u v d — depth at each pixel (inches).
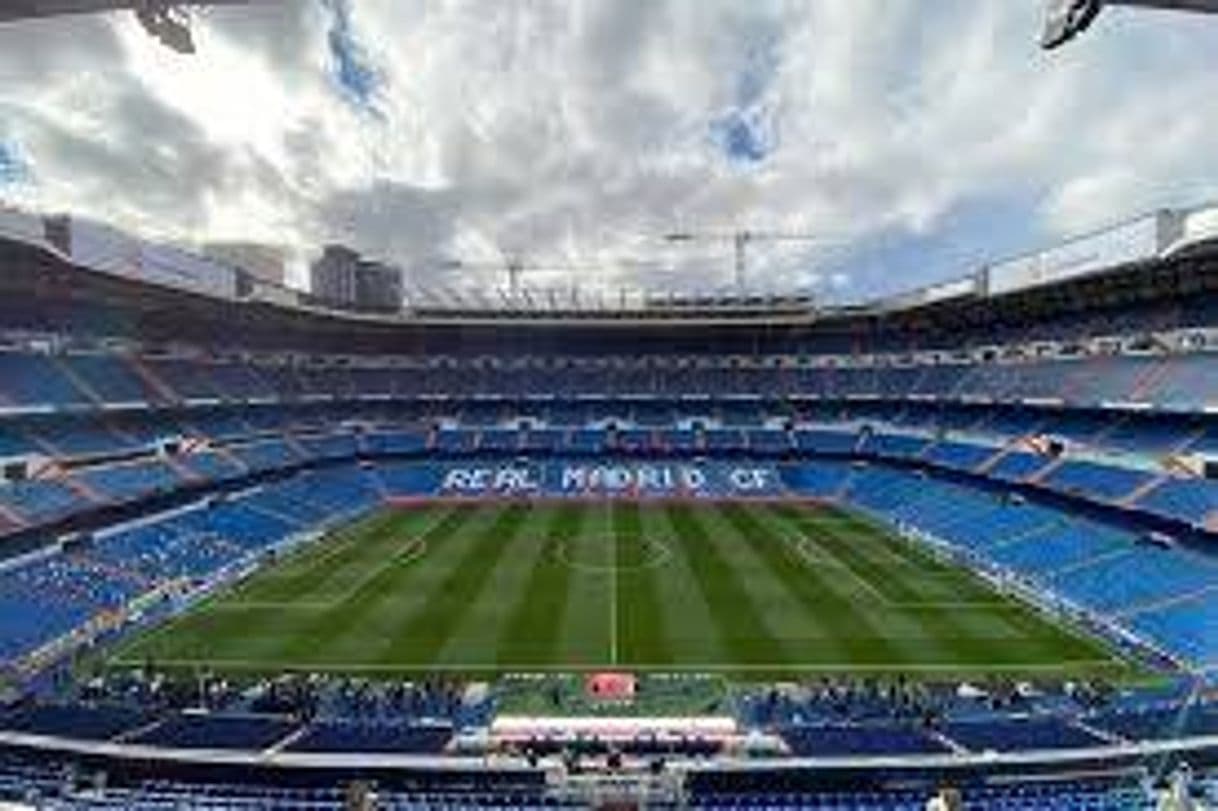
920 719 1387.8
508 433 4072.3
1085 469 2662.4
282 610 2060.8
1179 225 2233.0
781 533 2920.8
